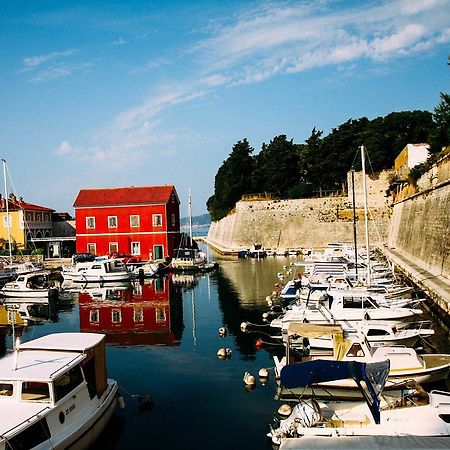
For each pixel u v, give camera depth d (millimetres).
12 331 28609
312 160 90500
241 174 98125
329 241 77938
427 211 39719
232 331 26234
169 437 13828
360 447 9164
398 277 36812
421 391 13406
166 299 37844
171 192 66062
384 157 78188
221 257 74875
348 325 20922
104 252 64750
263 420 14703
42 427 11484
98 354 14586
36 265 56812
